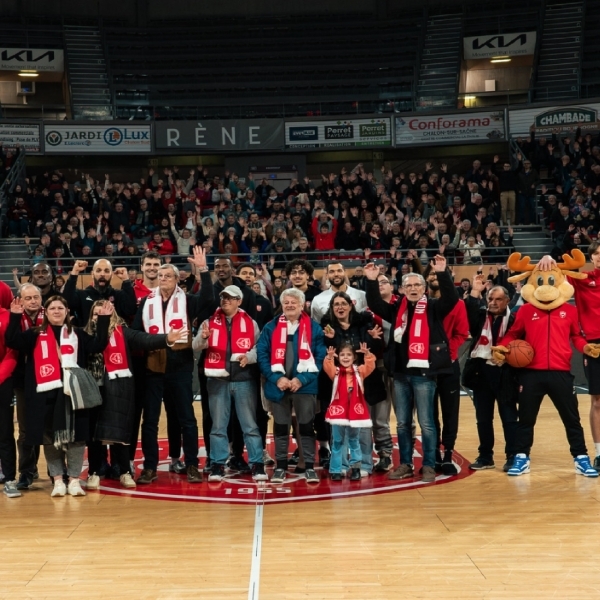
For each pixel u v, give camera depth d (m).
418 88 24.41
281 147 22.36
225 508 5.84
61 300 6.34
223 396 6.81
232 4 26.67
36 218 18.98
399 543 4.88
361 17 26.77
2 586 4.25
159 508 5.87
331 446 7.08
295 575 4.34
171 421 7.16
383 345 6.89
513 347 6.62
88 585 4.25
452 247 16.52
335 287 6.96
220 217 18.12
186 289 9.71
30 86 25.84
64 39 24.89
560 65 23.80
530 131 20.80
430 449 6.62
